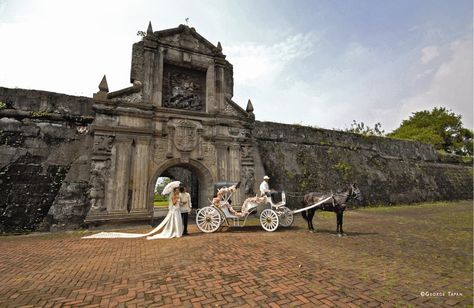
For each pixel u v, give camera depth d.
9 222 9.77
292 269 5.22
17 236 9.27
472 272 5.16
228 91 15.11
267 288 4.31
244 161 14.43
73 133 11.77
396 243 7.66
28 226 9.98
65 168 11.23
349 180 20.53
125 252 6.64
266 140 18.03
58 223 10.25
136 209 11.06
